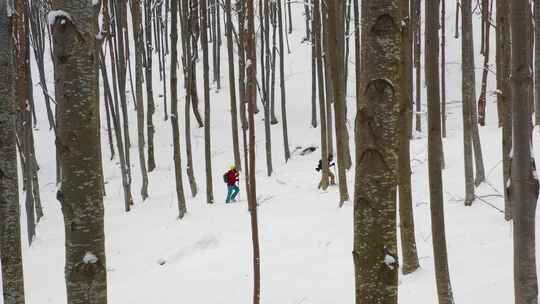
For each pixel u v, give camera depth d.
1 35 4.09
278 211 14.46
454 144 17.50
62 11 2.85
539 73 15.09
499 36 12.79
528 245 3.71
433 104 5.82
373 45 2.69
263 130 26.56
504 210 10.46
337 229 11.68
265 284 9.03
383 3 2.66
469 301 6.50
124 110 19.81
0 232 4.26
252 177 5.69
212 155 24.23
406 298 7.32
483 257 8.13
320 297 7.99
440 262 5.84
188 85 18.61
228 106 28.98
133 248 13.99
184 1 19.16
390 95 2.69
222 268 10.66
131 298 9.85
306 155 23.06
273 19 26.41
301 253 10.52
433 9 5.97
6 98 4.17
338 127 13.34
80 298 2.93
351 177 17.11
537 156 12.62
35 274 12.84
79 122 2.90
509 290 6.50
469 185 11.63
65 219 2.96
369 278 2.74
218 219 14.87
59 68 2.90
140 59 19.41
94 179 2.96
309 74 31.41
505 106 8.51
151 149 23.25
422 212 11.57
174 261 12.27
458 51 30.67
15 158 4.29
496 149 15.55
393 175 2.72
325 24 18.97
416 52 21.97
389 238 2.73
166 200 18.72
